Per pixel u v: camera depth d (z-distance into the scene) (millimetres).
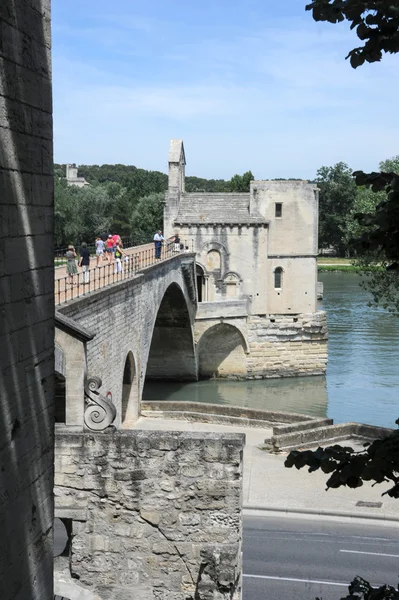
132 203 136625
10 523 10258
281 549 28609
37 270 11359
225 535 19078
